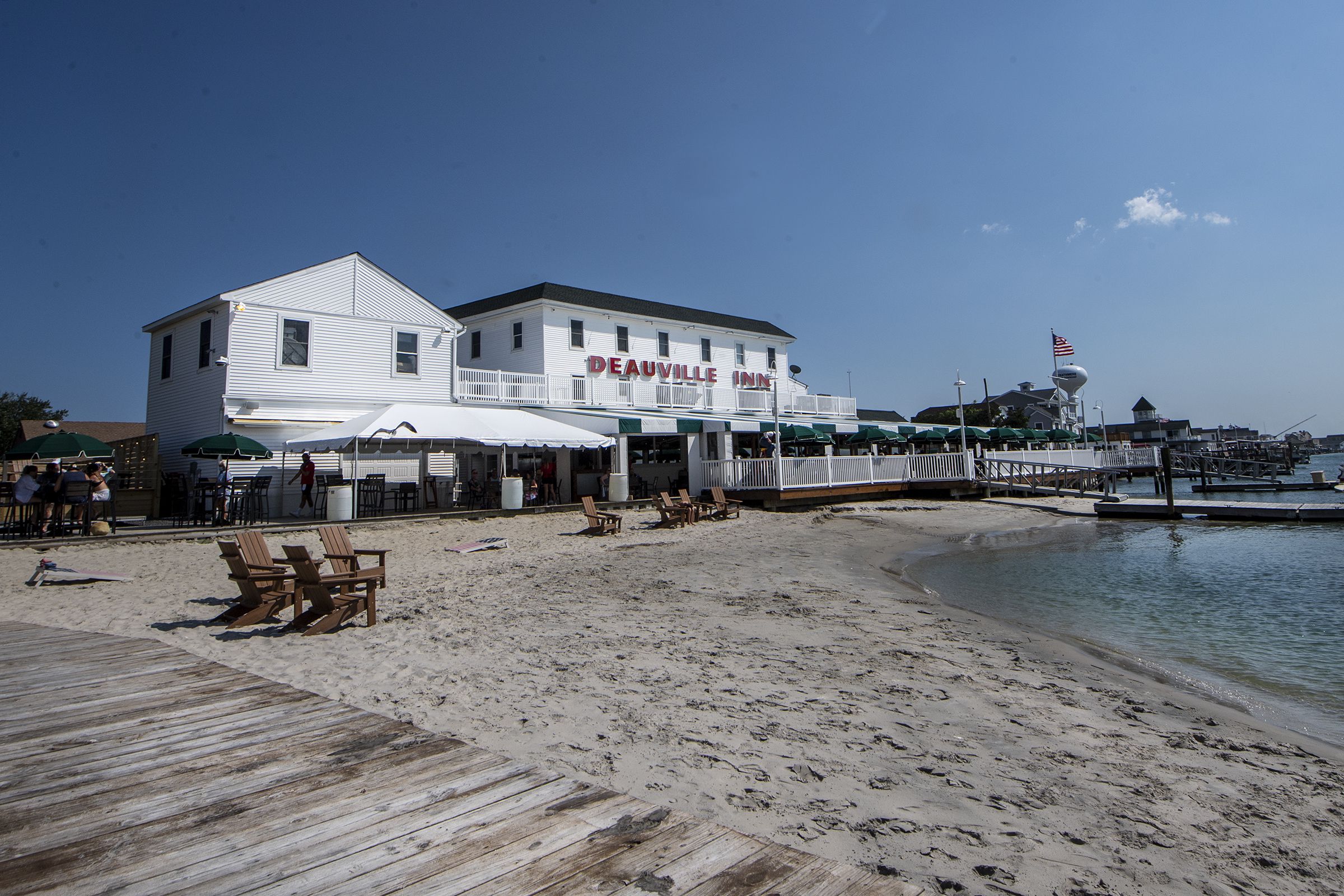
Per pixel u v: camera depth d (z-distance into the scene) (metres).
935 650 8.02
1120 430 125.75
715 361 39.00
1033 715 5.97
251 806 3.65
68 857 3.14
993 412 78.88
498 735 5.12
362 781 3.96
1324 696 6.92
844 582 12.59
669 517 20.75
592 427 26.89
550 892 2.84
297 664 7.00
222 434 20.30
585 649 7.68
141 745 4.54
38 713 5.20
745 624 9.05
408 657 7.26
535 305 31.72
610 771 4.55
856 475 29.33
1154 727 5.84
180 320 24.30
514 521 21.50
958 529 22.44
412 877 2.96
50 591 11.05
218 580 12.08
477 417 22.41
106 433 50.41
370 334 24.83
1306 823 4.23
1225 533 21.97
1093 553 17.50
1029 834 3.98
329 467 23.39
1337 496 42.69
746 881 2.94
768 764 4.76
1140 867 3.68
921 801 4.32
